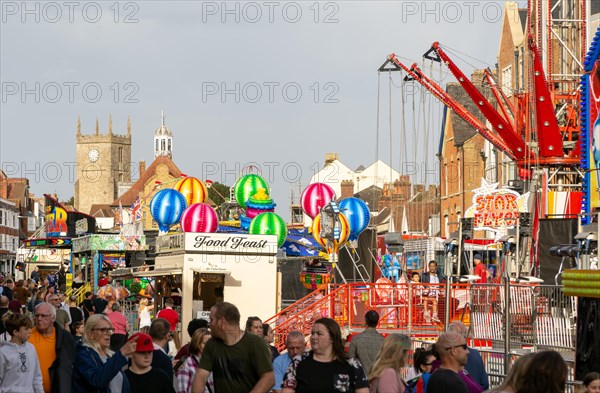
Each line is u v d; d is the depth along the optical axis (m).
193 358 15.17
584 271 17.52
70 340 14.86
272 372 12.91
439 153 73.31
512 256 36.44
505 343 21.72
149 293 49.53
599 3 45.31
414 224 73.50
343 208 41.50
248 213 48.88
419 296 30.19
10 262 138.25
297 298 54.62
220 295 39.88
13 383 14.12
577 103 44.69
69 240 68.12
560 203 41.16
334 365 12.39
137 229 60.66
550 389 9.48
